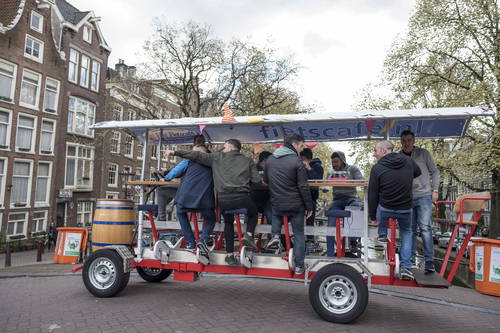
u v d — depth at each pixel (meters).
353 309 4.42
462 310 5.79
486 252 7.24
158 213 5.89
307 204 4.55
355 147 18.48
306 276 4.62
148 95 21.12
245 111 20.02
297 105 21.03
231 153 4.93
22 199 20.34
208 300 5.58
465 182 17.36
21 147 20.08
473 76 17.53
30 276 7.83
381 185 4.48
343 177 5.63
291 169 4.61
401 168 4.44
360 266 4.54
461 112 4.64
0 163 19.14
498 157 15.18
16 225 20.00
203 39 20.02
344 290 4.51
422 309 5.68
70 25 23.42
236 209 4.78
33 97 21.02
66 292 5.98
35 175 20.88
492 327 4.85
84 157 24.91
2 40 19.02
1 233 18.50
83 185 24.42
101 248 5.61
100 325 4.29
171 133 6.61
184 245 5.92
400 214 4.49
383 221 4.58
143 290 6.14
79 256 11.04
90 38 25.52
